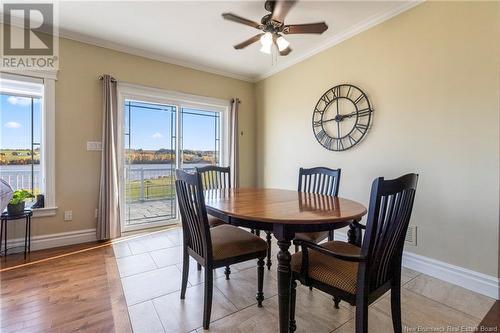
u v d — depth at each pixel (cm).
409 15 236
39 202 285
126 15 256
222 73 416
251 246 173
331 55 312
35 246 277
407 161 239
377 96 263
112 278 216
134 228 343
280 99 397
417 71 231
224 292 195
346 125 294
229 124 427
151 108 360
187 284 206
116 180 316
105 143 307
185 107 391
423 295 192
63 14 255
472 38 198
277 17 214
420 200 230
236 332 150
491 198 190
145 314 167
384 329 153
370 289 121
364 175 276
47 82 281
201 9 246
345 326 157
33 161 298
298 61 361
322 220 136
